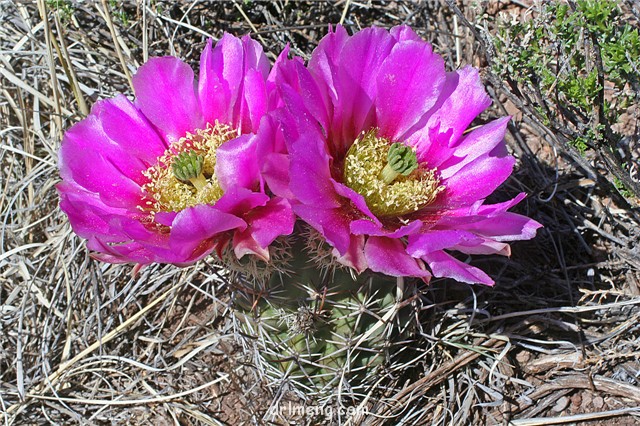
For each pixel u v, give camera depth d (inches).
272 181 13.8
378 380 16.2
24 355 17.9
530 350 17.1
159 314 18.1
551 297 17.5
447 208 14.9
